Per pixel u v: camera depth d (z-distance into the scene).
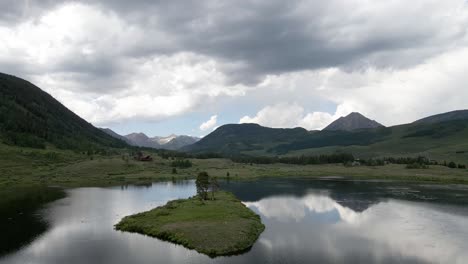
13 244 68.44
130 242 69.50
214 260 58.59
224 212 93.62
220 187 179.50
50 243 69.00
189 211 95.69
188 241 67.50
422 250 64.38
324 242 69.56
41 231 78.75
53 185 185.25
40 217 94.88
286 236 74.38
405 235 75.38
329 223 87.62
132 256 60.84
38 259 59.59
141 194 149.12
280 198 135.62
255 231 76.06
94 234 76.12
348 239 71.81
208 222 80.88
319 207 112.81
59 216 96.38
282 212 103.75
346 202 123.31
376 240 71.25
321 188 172.88
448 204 117.69
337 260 58.56
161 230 75.19
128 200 129.75
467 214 99.44
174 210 97.75
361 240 71.00
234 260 58.47
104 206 114.69
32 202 122.69
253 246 66.69
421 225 85.12
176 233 72.44
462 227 83.19
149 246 66.62
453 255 61.50
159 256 60.78
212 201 117.94
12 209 107.69
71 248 65.62
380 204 118.19
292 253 62.47
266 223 87.75
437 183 197.50
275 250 64.19
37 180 199.88
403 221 90.00
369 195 143.12
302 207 113.12
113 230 79.81
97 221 89.75
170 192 157.50
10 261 58.72
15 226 83.94
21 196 138.88
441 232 78.06
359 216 96.81
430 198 132.75
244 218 87.38
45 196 139.62
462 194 145.12
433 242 69.69
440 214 99.56
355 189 167.00
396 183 198.38
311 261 58.09
